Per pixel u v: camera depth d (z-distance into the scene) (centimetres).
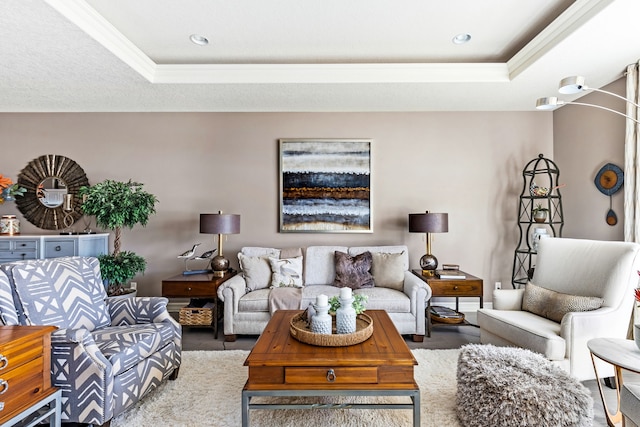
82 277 227
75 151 416
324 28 275
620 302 220
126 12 253
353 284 345
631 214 294
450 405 206
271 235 413
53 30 238
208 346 310
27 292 191
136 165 416
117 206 349
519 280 390
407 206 411
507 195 411
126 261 358
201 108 404
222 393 222
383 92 352
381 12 253
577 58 278
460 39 294
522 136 411
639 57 277
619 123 320
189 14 256
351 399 213
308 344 185
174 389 227
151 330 214
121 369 184
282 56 325
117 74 309
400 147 412
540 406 157
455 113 412
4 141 417
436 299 411
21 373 148
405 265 362
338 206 409
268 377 166
